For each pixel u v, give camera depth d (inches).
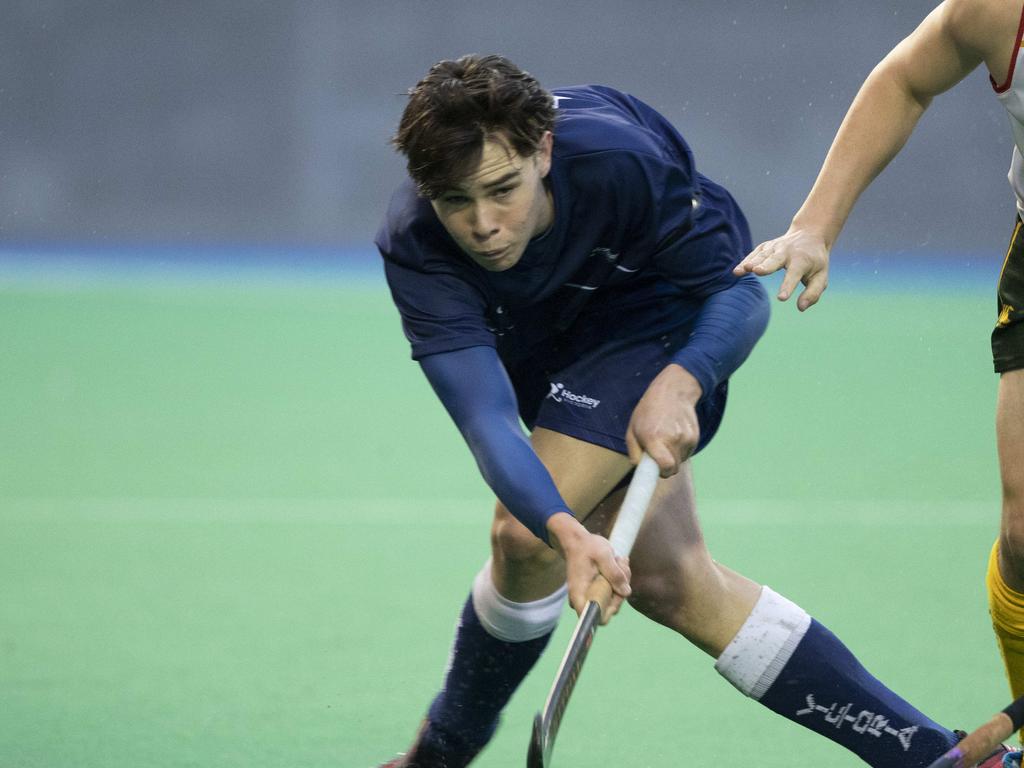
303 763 422.3
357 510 777.6
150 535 720.3
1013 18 340.5
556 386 398.9
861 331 1545.3
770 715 469.1
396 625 569.9
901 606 594.9
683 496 394.6
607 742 443.2
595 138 365.4
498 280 373.1
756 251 368.5
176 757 426.0
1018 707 313.7
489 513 771.4
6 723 456.1
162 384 1195.9
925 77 379.2
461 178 328.5
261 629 564.1
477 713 406.6
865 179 386.6
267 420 1045.2
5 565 663.8
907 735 382.9
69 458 911.7
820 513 769.6
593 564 314.7
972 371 1280.8
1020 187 370.6
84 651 536.4
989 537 714.8
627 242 378.3
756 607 387.2
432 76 335.0
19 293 1779.0
